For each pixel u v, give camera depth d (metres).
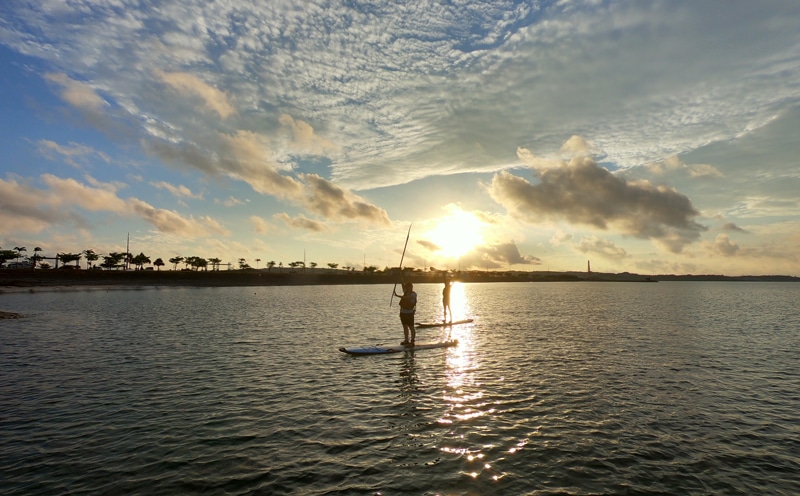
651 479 7.27
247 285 153.00
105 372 14.86
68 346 20.44
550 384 13.29
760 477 7.38
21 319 33.56
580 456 8.13
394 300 64.00
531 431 9.37
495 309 47.56
